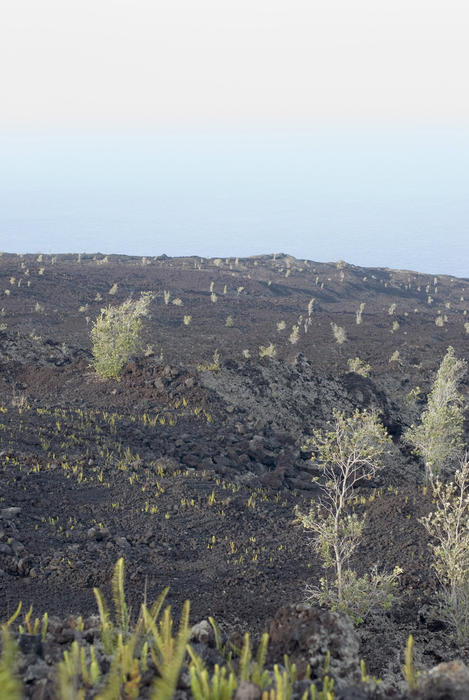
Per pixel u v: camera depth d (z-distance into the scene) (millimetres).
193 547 14828
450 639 11344
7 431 20344
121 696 4969
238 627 11281
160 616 11219
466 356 57312
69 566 12797
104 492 17203
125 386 29016
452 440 22781
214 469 20656
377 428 13805
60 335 55469
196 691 4762
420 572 13961
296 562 14734
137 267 104938
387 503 18312
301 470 23375
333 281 119312
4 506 14953
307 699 5227
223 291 97188
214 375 30828
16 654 5637
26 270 83062
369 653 10711
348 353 56125
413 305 111500
